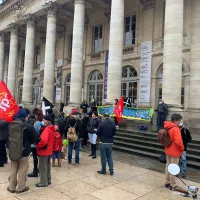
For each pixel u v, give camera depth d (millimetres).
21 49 33406
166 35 12688
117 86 14945
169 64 12406
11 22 25516
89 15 23062
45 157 5863
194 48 15070
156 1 17859
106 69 19797
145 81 17984
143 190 5855
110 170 7000
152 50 17797
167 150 5969
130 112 14070
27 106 22297
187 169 8039
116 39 15016
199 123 14359
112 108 13961
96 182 6312
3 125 7395
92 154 9383
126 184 6242
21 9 24000
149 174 7203
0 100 5949
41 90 27172
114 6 15188
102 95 21406
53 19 20312
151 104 17625
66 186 5945
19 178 5422
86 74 22938
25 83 22844
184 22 15820
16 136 5270
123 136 12000
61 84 23812
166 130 6023
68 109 17141
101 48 22188
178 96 12375
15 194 5340
